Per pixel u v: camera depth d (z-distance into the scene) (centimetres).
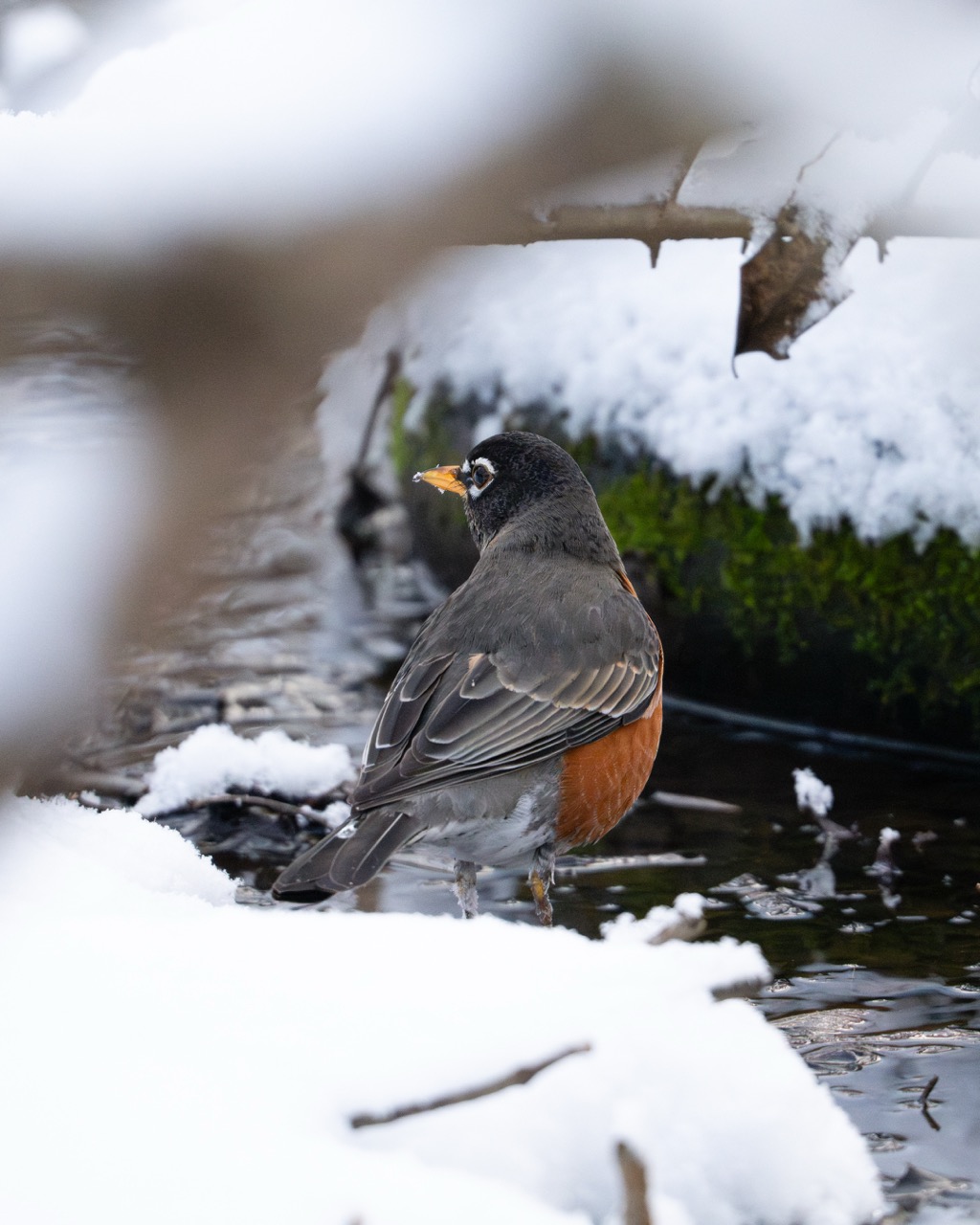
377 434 1702
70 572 139
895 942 846
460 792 820
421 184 112
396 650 1450
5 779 150
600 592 911
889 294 1248
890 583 1191
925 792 1118
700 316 1305
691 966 500
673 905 907
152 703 1258
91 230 110
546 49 114
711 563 1262
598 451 1305
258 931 511
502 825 843
